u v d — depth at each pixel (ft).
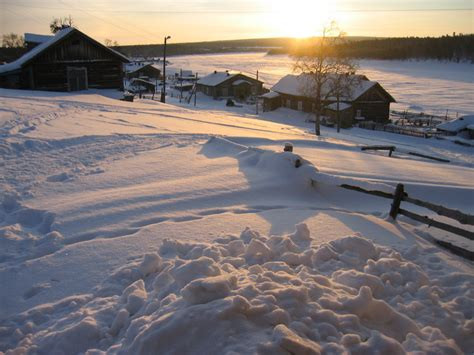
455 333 12.96
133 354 10.66
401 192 23.44
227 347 10.32
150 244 18.86
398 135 148.46
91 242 19.01
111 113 65.77
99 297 14.76
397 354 10.88
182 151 38.65
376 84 174.70
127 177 29.81
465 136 153.38
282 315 11.38
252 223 21.62
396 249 19.06
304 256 16.67
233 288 12.46
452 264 17.88
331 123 166.91
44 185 27.99
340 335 11.40
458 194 31.17
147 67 355.36
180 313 11.10
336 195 28.78
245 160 34.06
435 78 393.70
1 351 12.39
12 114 53.78
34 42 157.99
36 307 14.28
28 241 19.61
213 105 217.36
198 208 23.91
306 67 135.33
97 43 108.99
